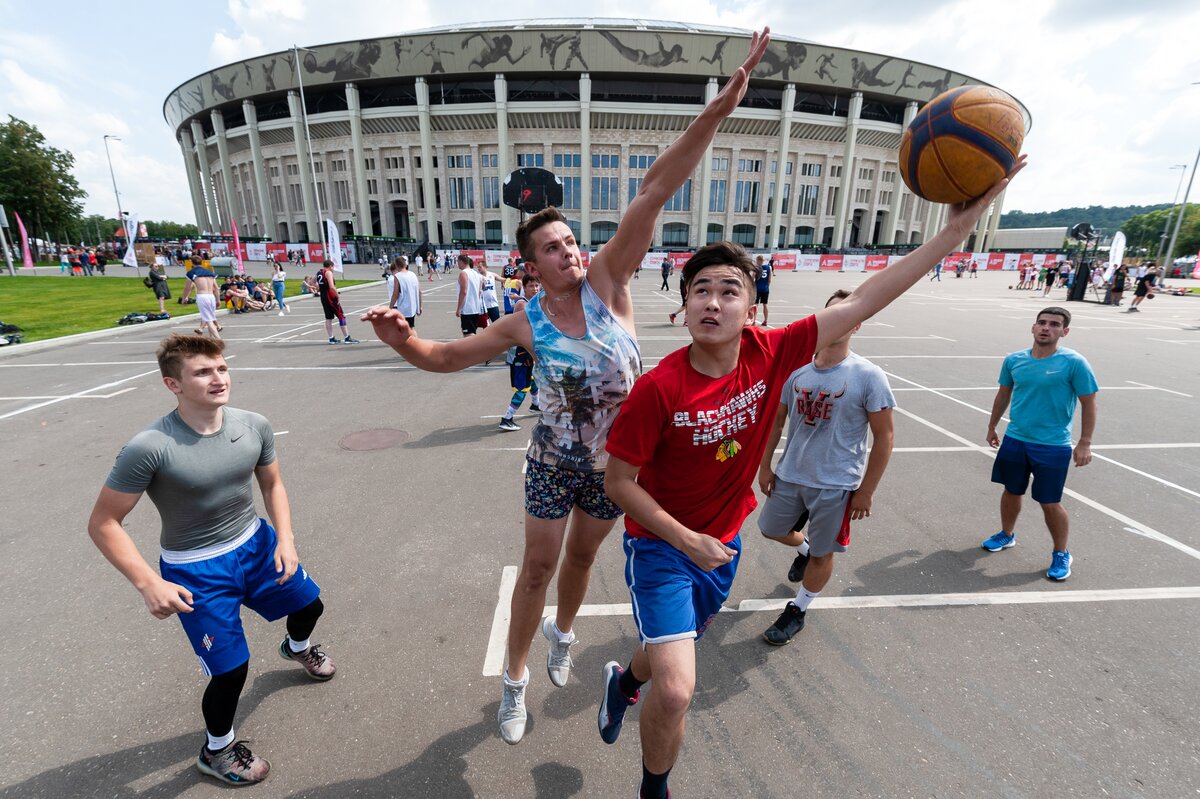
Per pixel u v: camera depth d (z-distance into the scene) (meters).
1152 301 25.70
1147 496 4.98
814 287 31.39
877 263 48.84
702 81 55.44
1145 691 2.70
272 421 6.85
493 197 58.62
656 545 1.93
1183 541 4.18
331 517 4.44
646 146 57.75
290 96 57.78
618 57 52.31
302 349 11.64
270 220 65.06
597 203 59.22
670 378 1.74
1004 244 80.44
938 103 1.92
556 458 2.08
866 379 2.78
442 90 55.88
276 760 2.29
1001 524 4.44
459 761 2.29
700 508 1.94
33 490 4.91
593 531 2.23
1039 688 2.72
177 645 2.99
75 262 34.31
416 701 2.61
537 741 2.40
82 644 2.98
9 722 2.46
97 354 10.94
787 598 3.48
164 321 15.04
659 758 1.75
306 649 2.67
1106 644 3.04
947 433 6.68
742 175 60.25
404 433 6.43
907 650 2.99
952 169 1.85
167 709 2.55
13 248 48.41
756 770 2.26
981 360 11.12
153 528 4.24
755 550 4.05
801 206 62.72
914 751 2.35
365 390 8.34
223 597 2.16
